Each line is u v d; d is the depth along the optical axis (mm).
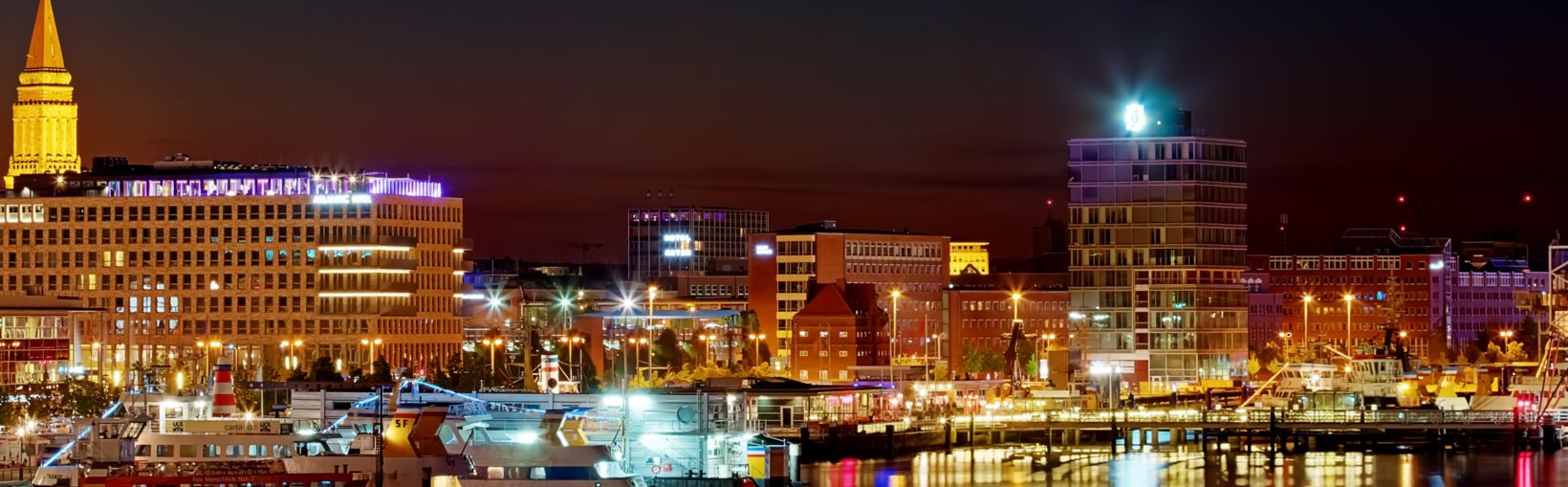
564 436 187625
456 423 185500
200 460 179875
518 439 188375
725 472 197625
